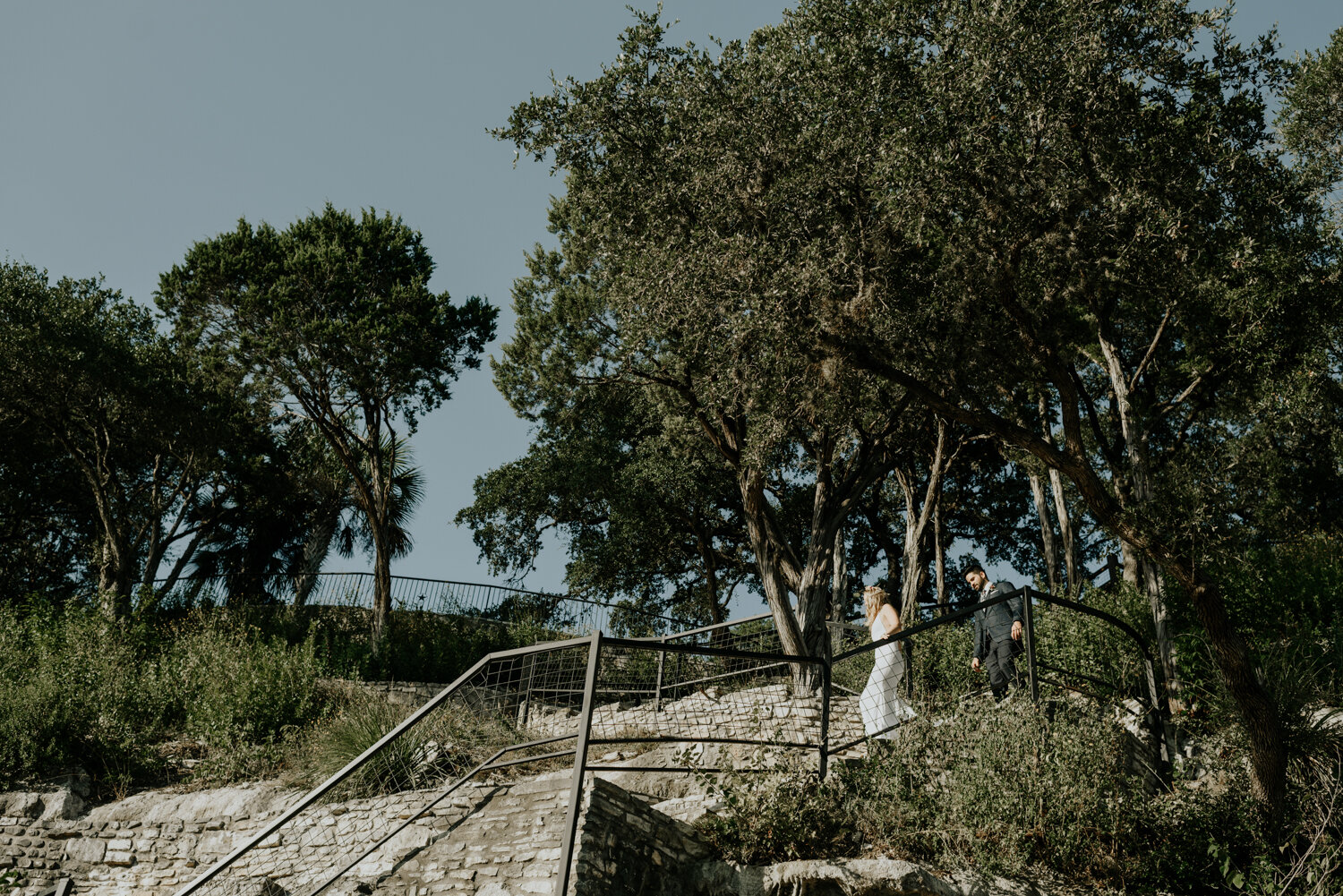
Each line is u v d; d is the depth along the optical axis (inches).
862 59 450.0
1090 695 375.6
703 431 758.5
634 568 1159.6
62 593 1070.4
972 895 293.1
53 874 411.2
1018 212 403.9
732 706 520.7
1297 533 603.5
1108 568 774.5
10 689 499.5
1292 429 658.2
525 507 1103.0
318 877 353.1
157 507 953.5
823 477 721.0
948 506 1093.8
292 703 530.3
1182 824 331.9
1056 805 315.0
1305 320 520.4
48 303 866.8
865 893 293.3
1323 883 297.1
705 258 457.7
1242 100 424.5
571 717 526.9
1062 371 404.2
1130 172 414.3
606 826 295.6
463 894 308.7
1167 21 402.6
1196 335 573.3
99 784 464.4
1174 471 412.2
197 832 414.0
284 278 856.3
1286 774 343.0
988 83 406.6
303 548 1071.0
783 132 490.6
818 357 444.1
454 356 931.3
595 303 772.6
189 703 536.7
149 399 876.0
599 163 563.5
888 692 383.9
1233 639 355.6
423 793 378.9
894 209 428.1
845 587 1013.2
